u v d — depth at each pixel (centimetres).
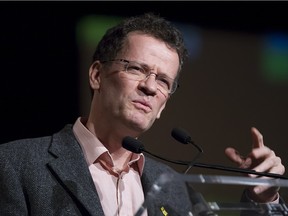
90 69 608
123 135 576
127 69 568
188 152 1143
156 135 1134
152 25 588
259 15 1267
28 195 525
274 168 545
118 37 589
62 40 1131
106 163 586
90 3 1148
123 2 1173
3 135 1105
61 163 555
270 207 428
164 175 398
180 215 470
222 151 1185
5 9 1098
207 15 1238
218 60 1228
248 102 1229
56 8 1127
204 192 401
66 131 602
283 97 1257
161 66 570
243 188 435
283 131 1241
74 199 531
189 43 1221
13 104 1109
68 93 1133
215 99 1207
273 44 1272
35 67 1119
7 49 1104
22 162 549
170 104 1166
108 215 553
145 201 396
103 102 580
